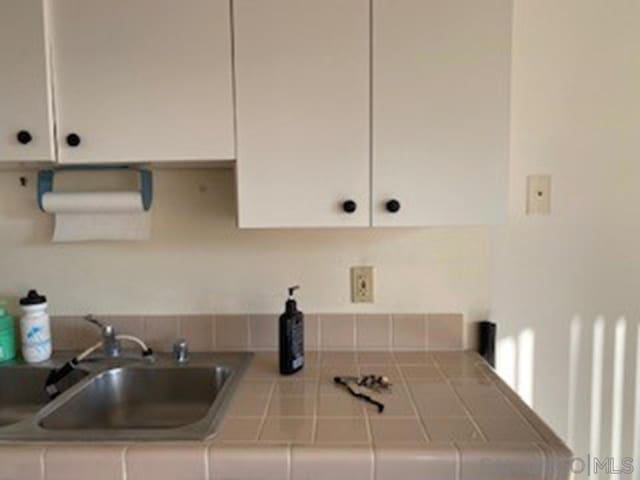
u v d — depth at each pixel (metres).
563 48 1.37
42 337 1.35
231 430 0.92
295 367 1.25
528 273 1.43
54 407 1.05
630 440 1.47
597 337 1.45
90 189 1.39
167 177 1.41
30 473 0.85
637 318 1.44
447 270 1.43
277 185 1.10
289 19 1.07
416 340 1.44
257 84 1.08
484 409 1.01
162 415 1.30
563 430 1.47
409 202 1.10
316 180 1.10
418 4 1.07
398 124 1.09
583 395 1.46
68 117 1.09
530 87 1.39
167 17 1.08
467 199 1.10
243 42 1.08
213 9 1.07
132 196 1.31
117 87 1.09
